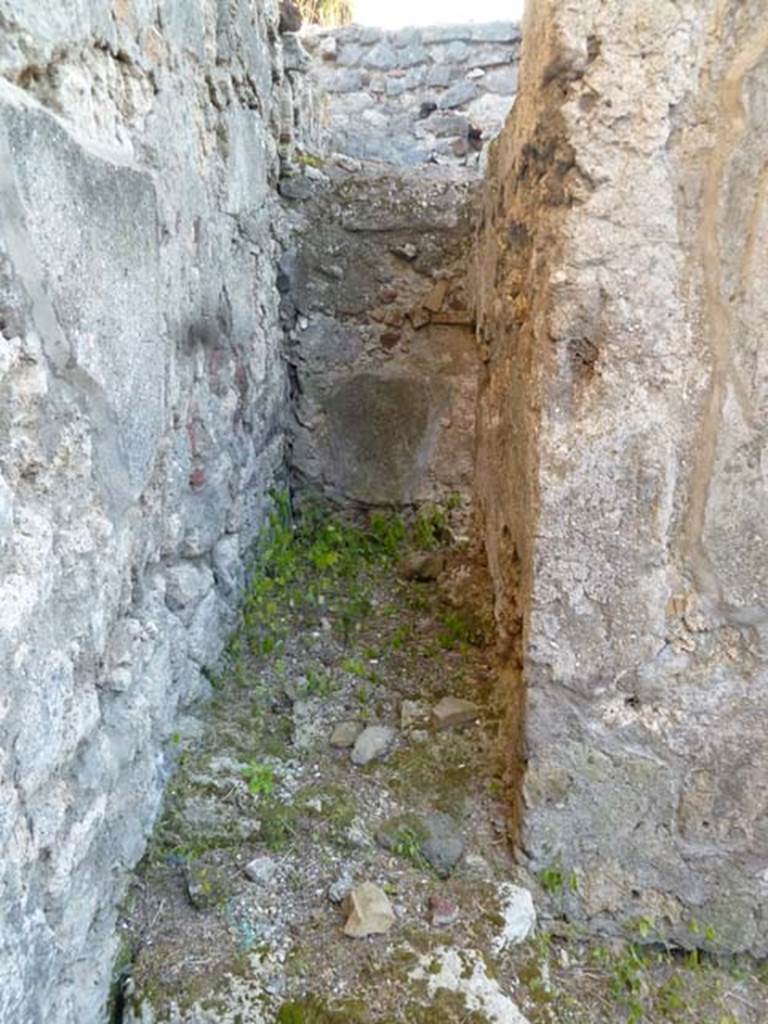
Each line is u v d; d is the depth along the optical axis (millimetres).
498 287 2139
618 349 1304
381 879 1483
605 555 1389
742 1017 1426
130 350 1336
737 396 1299
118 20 1341
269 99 2582
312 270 2771
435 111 4398
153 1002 1241
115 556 1315
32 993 987
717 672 1416
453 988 1276
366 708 1962
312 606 2410
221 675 2031
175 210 1650
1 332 919
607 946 1525
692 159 1222
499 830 1615
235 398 2197
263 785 1638
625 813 1502
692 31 1172
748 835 1474
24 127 941
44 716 1017
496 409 2193
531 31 1571
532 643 1447
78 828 1149
